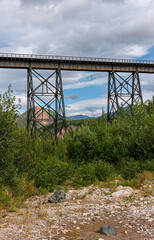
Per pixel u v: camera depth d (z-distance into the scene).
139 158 15.46
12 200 9.10
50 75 36.16
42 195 10.34
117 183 11.80
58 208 8.05
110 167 14.65
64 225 6.21
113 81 40.72
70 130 25.67
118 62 40.97
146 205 7.97
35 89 34.78
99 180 13.09
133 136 16.45
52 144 23.97
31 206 8.44
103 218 6.78
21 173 12.76
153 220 6.36
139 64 42.34
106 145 17.88
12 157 10.89
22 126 12.11
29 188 10.52
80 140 19.91
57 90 36.44
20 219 6.74
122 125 19.03
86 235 5.41
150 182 11.47
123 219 6.62
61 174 13.43
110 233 5.43
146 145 15.46
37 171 12.69
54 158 18.75
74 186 12.12
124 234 5.45
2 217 7.02
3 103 10.91
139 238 5.18
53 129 34.12
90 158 18.17
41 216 7.04
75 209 7.91
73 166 16.33
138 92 41.78
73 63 38.75
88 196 10.08
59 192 9.48
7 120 10.68
